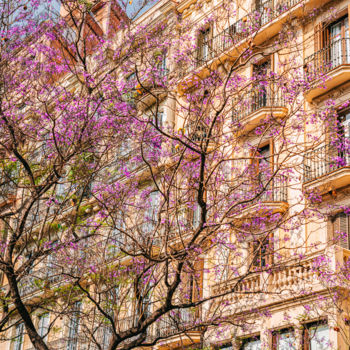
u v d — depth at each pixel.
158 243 25.69
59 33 22.39
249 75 27.75
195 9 31.69
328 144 22.39
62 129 21.02
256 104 26.62
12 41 21.69
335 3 25.78
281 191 24.17
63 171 21.12
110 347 16.02
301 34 26.39
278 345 21.55
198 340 24.34
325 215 22.61
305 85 19.67
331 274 20.19
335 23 25.70
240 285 23.41
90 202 22.55
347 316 19.92
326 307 20.06
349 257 21.05
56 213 20.58
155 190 26.67
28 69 21.91
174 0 32.81
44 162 21.83
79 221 21.88
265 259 23.69
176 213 17.17
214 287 24.03
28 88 21.80
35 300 27.56
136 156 21.56
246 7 29.58
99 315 20.70
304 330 20.92
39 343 16.67
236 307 22.84
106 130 20.61
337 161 20.59
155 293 24.80
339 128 23.56
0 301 18.73
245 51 17.48
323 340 20.25
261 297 22.41
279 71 26.41
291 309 21.47
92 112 20.89
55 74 22.53
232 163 25.52
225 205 20.28
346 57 24.61
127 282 20.30
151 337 25.92
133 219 23.58
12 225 29.09
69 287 21.36
